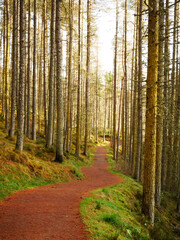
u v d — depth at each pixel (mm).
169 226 10414
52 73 14398
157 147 12289
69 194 7875
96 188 10000
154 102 7551
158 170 12484
